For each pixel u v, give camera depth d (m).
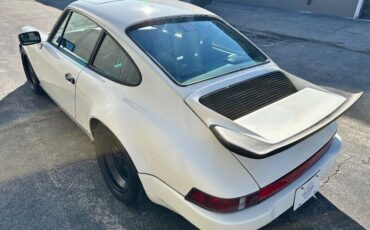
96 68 2.53
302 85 2.35
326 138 2.13
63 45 3.10
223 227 1.65
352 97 2.08
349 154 3.27
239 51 2.59
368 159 3.20
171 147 1.79
